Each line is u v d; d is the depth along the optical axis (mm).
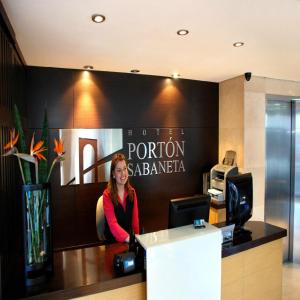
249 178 2275
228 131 3869
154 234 1602
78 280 1443
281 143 4000
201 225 1755
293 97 3938
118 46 2432
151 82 3625
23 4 1648
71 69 3215
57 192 3205
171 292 1507
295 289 3369
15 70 2246
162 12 1770
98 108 3355
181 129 3852
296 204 4094
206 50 2541
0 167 1542
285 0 1616
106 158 3416
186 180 3922
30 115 3062
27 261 1414
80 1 1621
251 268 2008
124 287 1495
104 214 2266
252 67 3191
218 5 1670
